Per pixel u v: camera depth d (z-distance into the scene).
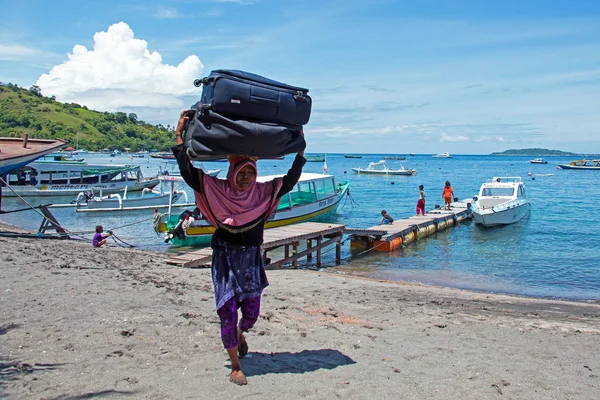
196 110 4.19
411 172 80.88
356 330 6.80
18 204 37.69
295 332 6.43
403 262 17.97
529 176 88.69
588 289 14.26
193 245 21.06
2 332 5.63
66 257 12.50
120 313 6.65
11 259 10.89
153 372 4.66
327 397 4.31
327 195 28.45
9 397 3.99
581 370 5.60
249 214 4.41
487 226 26.34
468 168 135.50
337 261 18.03
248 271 4.51
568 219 30.23
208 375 4.64
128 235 24.25
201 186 4.23
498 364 5.62
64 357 4.95
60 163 43.97
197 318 6.59
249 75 4.16
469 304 10.38
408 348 6.03
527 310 10.26
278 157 4.58
